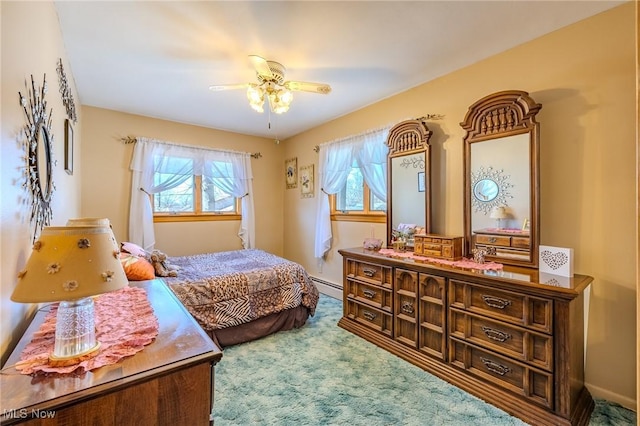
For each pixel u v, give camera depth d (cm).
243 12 182
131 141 374
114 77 270
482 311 193
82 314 96
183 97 320
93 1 170
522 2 174
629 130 176
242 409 176
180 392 91
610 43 181
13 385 79
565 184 199
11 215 101
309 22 193
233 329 260
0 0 93
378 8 179
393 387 197
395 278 248
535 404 168
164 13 182
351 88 298
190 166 413
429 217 272
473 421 166
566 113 199
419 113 291
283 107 250
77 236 92
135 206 371
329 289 407
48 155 156
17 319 109
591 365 188
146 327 118
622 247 179
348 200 383
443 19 190
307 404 180
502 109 220
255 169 480
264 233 490
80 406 76
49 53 162
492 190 227
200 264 317
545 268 194
